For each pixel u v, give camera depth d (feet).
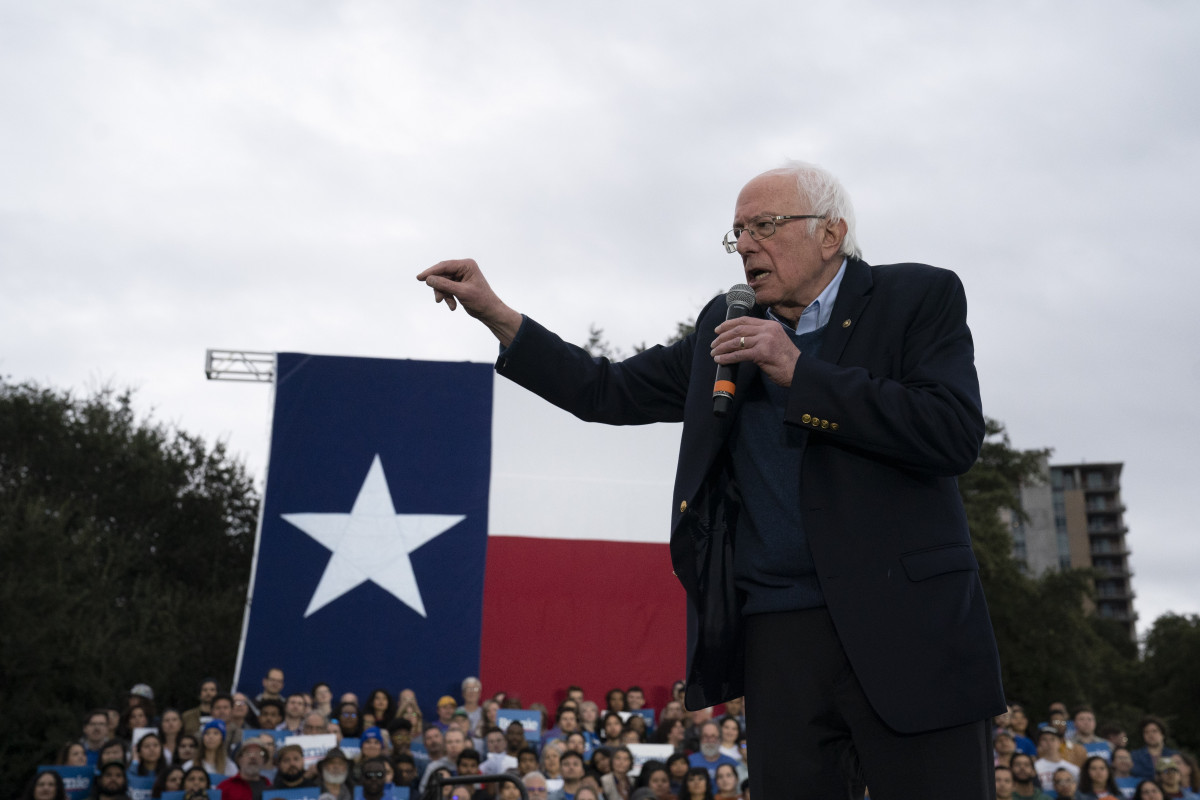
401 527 39.86
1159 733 32.83
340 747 29.66
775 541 6.13
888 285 6.35
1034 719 88.07
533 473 41.55
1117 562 383.04
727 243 6.85
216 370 50.88
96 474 80.64
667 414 7.75
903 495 5.82
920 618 5.54
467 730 32.50
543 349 7.35
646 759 32.35
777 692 6.00
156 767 27.61
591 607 40.81
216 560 82.38
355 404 40.88
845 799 5.89
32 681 60.39
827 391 5.61
